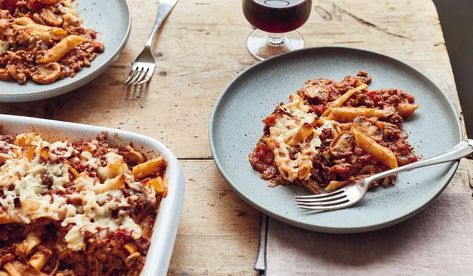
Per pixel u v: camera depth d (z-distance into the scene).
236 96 0.85
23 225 0.69
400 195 0.74
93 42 0.91
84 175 0.72
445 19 1.34
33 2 0.93
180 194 0.71
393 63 0.88
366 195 0.74
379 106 0.83
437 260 0.71
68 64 0.88
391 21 0.99
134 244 0.67
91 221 0.68
